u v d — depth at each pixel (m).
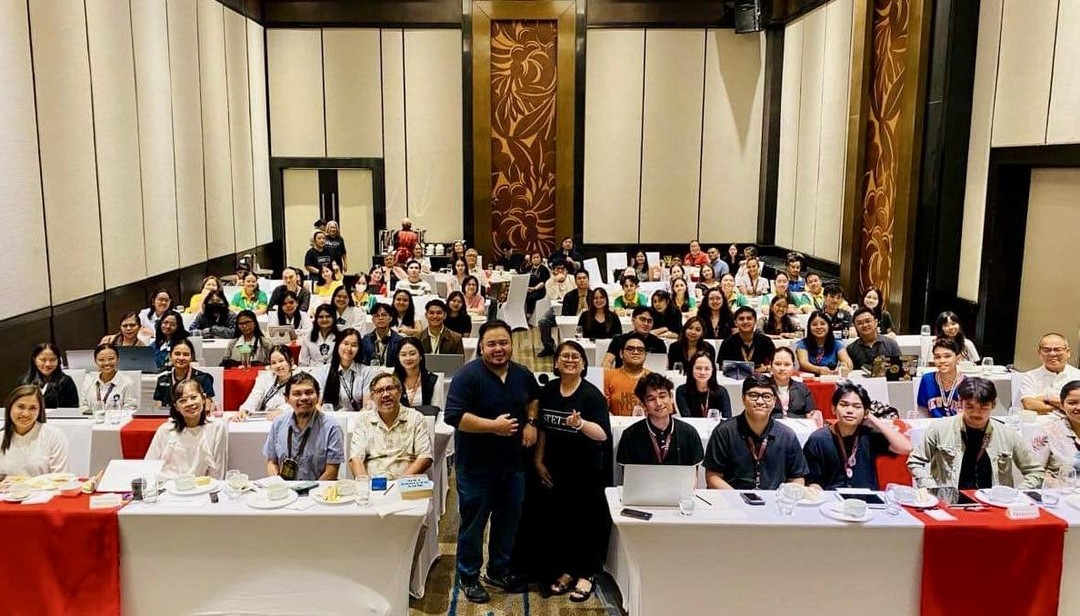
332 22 13.67
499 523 4.23
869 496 3.59
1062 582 3.32
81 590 3.38
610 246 14.20
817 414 4.73
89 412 4.98
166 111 9.95
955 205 8.58
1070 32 6.92
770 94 13.62
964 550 3.28
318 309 6.66
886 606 3.37
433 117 13.90
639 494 3.43
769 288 10.46
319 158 13.99
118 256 8.73
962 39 8.34
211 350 6.90
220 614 3.46
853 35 10.36
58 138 7.51
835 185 11.17
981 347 8.25
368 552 3.44
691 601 3.39
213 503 3.47
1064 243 7.46
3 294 6.70
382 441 4.24
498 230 14.22
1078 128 6.85
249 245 13.05
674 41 13.77
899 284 9.03
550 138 14.01
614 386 5.16
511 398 4.01
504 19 13.62
